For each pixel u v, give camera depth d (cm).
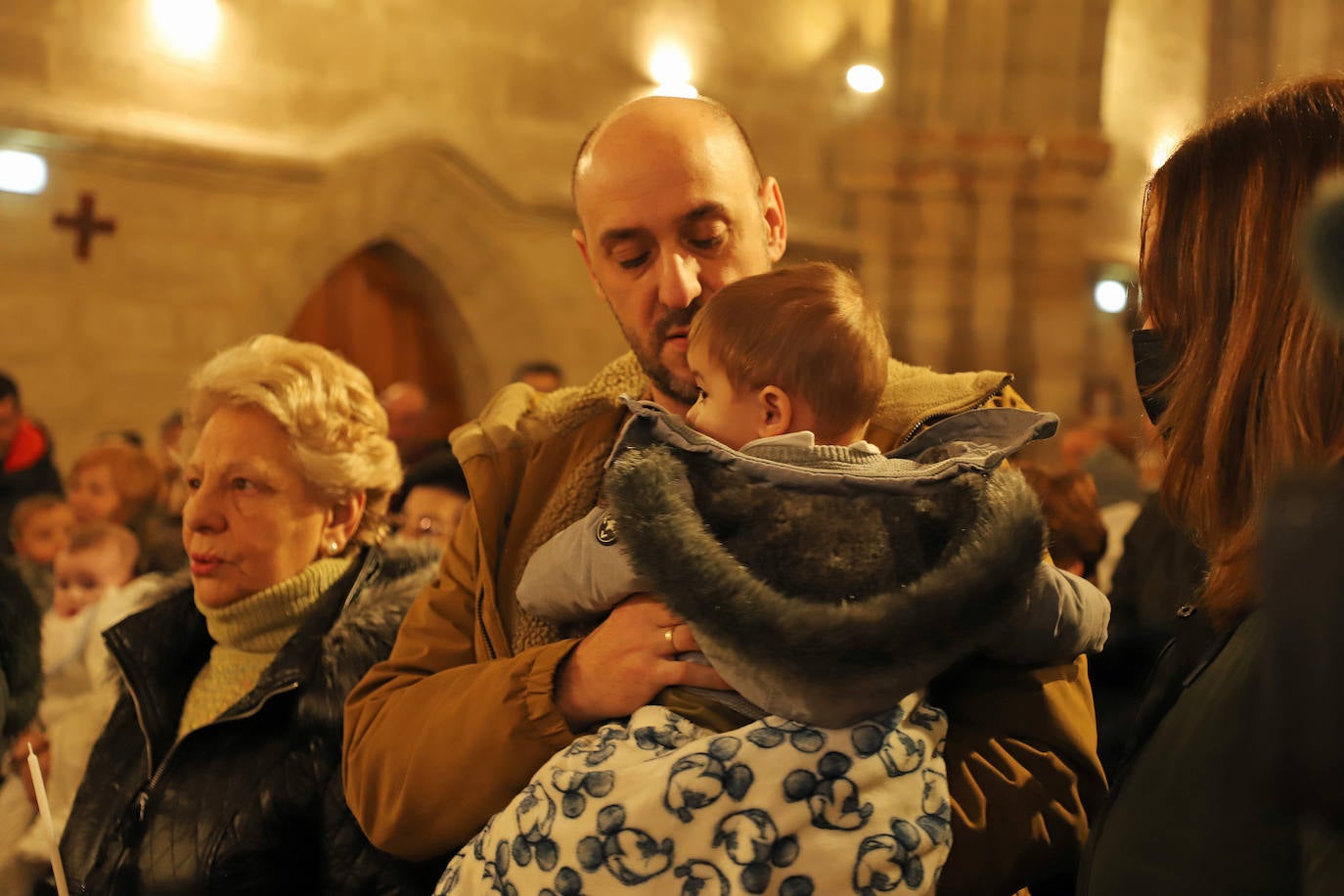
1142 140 1049
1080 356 952
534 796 107
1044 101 927
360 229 715
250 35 664
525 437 143
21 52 585
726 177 131
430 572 167
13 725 187
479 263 768
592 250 138
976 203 928
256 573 158
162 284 641
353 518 169
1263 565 37
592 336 819
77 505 389
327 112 696
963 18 914
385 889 140
